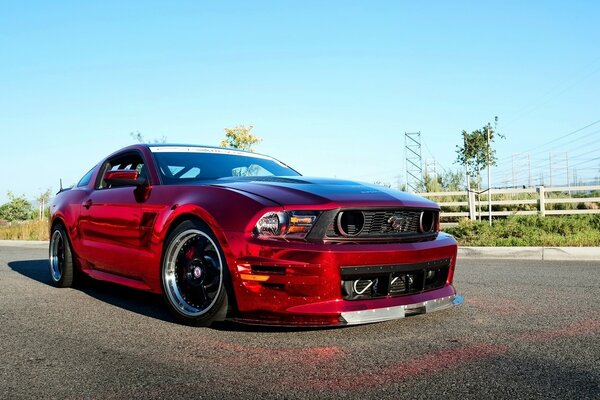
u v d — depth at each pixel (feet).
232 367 7.75
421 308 9.77
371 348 8.64
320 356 8.23
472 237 31.09
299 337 9.40
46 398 6.60
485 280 16.28
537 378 7.07
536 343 8.86
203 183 11.37
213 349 8.72
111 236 13.06
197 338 9.46
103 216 13.43
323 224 9.18
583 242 26.63
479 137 49.93
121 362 8.07
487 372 7.34
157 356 8.36
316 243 9.07
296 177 11.69
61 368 7.80
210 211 9.90
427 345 8.77
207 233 10.06
